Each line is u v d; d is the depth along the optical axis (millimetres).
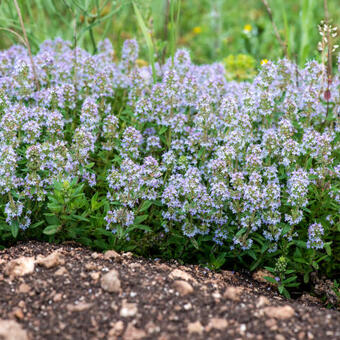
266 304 744
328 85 917
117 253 810
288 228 818
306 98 901
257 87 905
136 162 913
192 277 787
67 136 926
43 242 831
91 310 714
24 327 695
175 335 693
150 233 866
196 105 914
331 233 872
